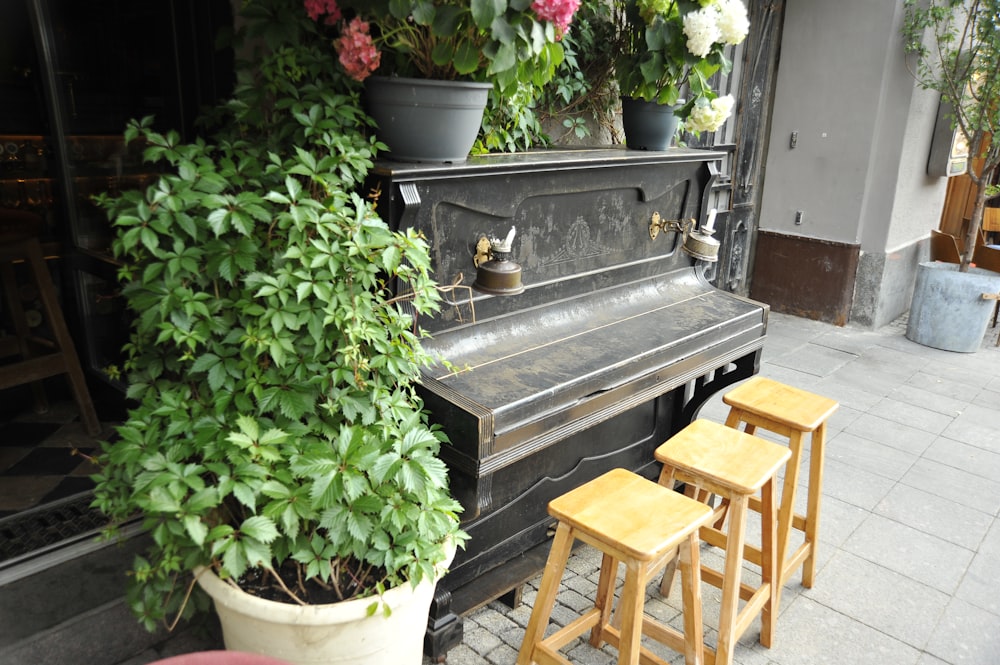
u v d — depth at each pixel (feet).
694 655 7.35
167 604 6.40
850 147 20.08
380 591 5.93
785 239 21.74
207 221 5.75
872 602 9.50
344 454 5.92
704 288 11.77
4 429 10.83
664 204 11.03
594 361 8.44
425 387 7.23
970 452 13.89
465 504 7.30
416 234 6.65
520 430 7.22
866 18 19.10
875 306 20.86
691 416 12.17
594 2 11.31
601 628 8.24
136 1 8.52
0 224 10.05
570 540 7.07
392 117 7.29
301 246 6.04
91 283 10.78
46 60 9.52
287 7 7.02
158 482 5.40
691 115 10.59
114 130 9.41
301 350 6.32
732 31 9.84
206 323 6.02
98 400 11.41
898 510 11.76
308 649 5.95
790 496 8.82
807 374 17.58
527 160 8.49
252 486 5.57
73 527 8.42
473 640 8.43
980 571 10.25
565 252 9.47
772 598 8.38
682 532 6.59
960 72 18.79
